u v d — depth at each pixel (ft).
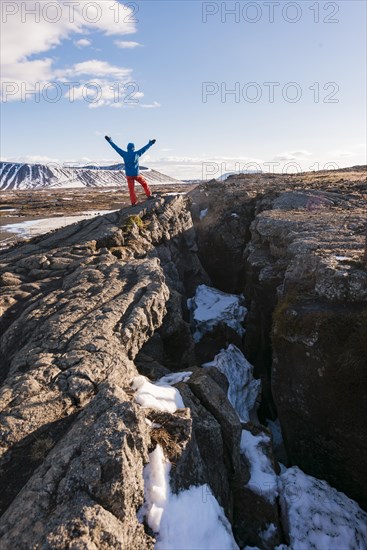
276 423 46.70
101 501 16.94
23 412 22.68
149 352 37.63
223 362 47.91
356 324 29.35
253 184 103.76
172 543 18.83
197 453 23.35
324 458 32.50
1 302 39.68
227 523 21.88
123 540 16.31
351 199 70.74
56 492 17.28
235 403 43.47
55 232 66.39
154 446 21.40
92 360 27.04
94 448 18.34
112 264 45.80
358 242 41.22
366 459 29.55
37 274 47.39
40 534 15.57
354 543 25.57
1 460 20.29
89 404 22.25
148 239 62.34
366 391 28.32
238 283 79.25
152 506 19.08
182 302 62.75
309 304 33.68
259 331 54.29
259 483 27.04
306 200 72.28
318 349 30.66
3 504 18.34
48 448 20.67
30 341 30.55
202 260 85.66
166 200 76.74
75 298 37.24
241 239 80.12
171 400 26.76
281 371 35.19
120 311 33.53
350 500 29.48
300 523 25.90
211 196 92.17
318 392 31.30
